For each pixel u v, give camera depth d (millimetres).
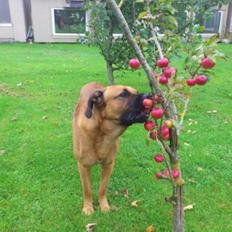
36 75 4062
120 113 1340
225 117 2760
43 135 2336
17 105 2910
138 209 1596
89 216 1543
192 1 2898
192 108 2949
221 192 1732
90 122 1421
